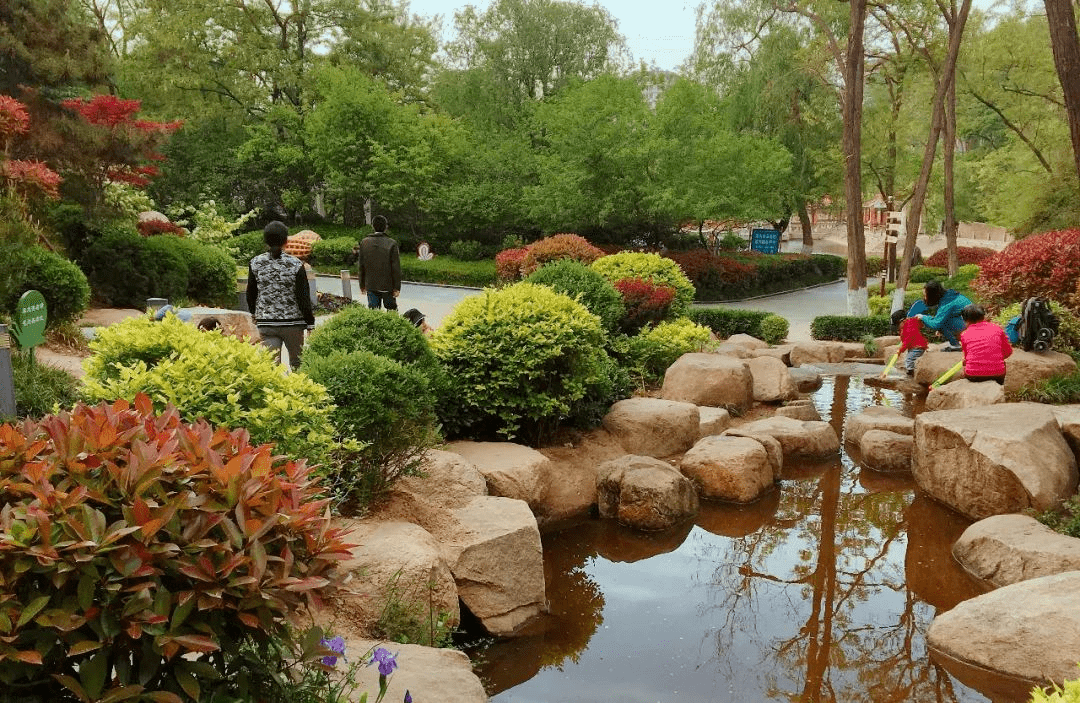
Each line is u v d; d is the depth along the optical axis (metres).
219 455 2.83
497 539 5.56
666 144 28.64
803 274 36.78
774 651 5.36
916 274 35.41
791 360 15.65
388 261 12.01
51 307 10.68
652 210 28.73
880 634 5.59
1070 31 11.67
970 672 5.00
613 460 7.96
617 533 7.34
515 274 18.44
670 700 4.76
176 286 15.32
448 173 35.38
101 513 2.57
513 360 7.79
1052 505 6.95
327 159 34.81
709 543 7.18
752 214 29.06
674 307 13.84
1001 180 29.84
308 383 5.29
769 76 34.84
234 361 5.27
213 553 2.69
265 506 2.81
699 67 36.28
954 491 7.82
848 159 20.73
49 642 2.51
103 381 5.22
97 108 14.47
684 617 5.83
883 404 12.01
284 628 2.85
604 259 14.76
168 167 34.66
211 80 36.72
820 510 7.95
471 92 39.28
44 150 13.77
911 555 6.90
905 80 29.33
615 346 11.56
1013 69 27.17
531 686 4.89
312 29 38.31
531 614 5.66
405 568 4.87
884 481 8.75
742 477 8.06
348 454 5.63
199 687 2.72
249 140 36.09
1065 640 4.80
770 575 6.55
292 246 30.25
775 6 26.48
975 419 7.95
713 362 11.08
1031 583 5.30
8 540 2.43
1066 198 25.05
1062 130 26.52
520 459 7.22
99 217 15.05
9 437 2.78
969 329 10.04
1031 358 9.74
